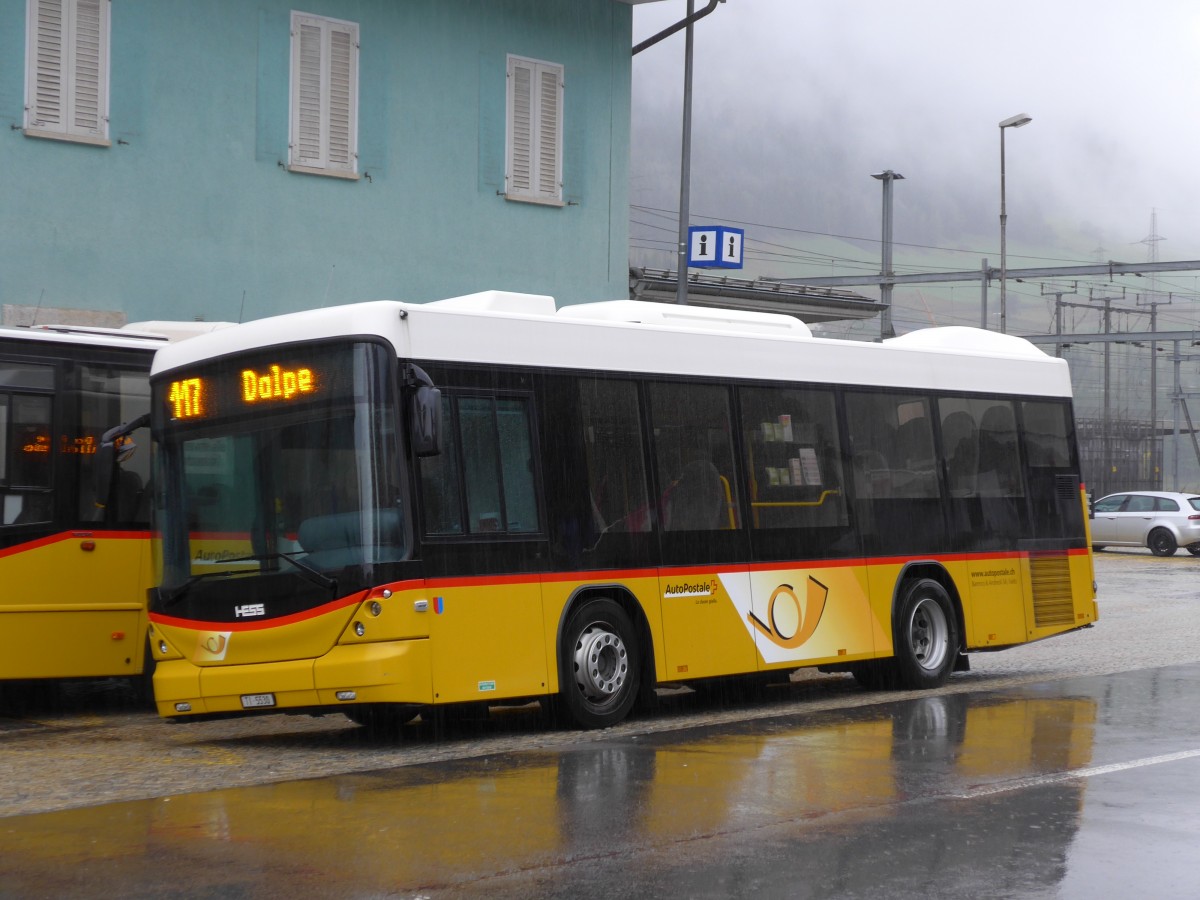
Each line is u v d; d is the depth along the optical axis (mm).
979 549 15758
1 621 12922
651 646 12617
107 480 13609
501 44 24938
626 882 6789
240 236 22047
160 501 11930
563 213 25797
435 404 10805
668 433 13023
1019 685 15156
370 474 10992
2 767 10500
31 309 20172
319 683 10914
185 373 11945
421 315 11414
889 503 14891
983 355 16188
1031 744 10922
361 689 10812
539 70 25438
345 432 11102
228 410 11672
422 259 24000
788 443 14031
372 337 11125
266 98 22312
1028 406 16578
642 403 12859
